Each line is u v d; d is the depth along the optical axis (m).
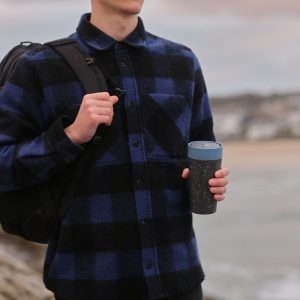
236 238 30.05
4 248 7.43
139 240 2.99
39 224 3.01
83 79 2.97
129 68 3.07
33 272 6.05
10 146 2.95
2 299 5.20
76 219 2.99
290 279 18.83
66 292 3.02
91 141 2.95
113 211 2.98
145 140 3.03
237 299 16.27
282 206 43.31
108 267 2.97
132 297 3.00
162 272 3.02
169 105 3.10
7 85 3.02
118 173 2.98
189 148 3.04
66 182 3.00
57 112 2.98
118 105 3.01
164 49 3.19
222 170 3.06
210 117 3.45
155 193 3.03
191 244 3.15
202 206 3.04
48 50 3.02
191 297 3.12
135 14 3.07
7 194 2.99
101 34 3.05
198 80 3.33
